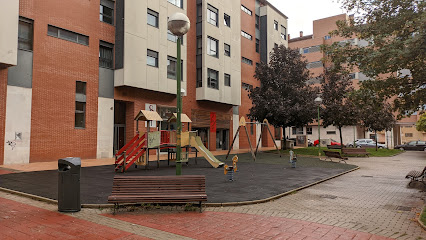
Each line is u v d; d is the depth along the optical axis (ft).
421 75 30.30
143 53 70.64
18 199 26.03
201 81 88.99
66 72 59.57
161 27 75.92
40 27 55.93
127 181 22.17
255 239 16.76
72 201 21.85
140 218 20.62
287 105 85.61
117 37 68.44
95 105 64.44
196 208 23.06
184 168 49.80
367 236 17.60
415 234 18.11
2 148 50.11
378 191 32.91
